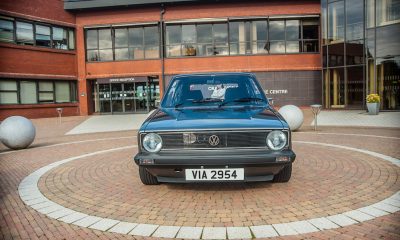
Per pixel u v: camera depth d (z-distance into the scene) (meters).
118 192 4.69
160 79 24.47
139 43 24.81
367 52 19.42
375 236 3.08
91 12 24.81
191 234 3.26
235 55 23.88
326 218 3.53
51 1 23.47
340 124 13.66
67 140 11.44
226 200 4.19
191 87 5.29
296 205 3.94
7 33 21.11
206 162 3.84
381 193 4.30
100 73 25.09
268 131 3.97
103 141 10.73
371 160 6.30
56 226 3.56
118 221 3.63
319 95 23.72
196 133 3.99
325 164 6.05
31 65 22.31
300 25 23.86
